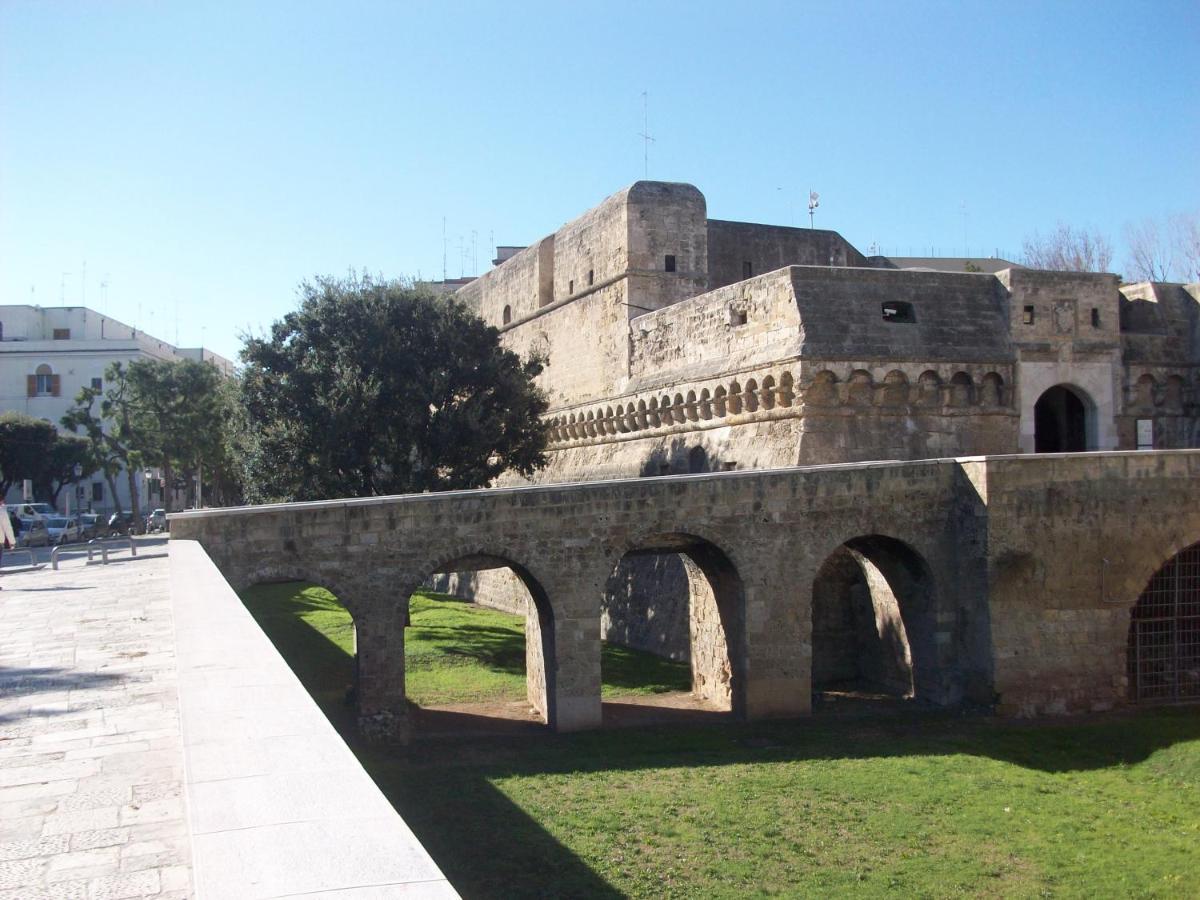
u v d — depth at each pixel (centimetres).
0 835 832
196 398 8050
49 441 8719
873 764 2677
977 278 4006
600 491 3088
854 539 3438
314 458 4300
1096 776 2617
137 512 8500
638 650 4394
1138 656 3353
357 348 4459
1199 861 2062
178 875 746
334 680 3684
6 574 3578
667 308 4625
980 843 2152
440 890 472
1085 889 1942
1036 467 3244
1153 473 3328
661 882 1925
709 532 3152
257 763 677
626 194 4938
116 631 1912
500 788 2453
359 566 2920
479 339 4750
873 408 3728
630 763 2688
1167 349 4316
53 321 10744
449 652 4266
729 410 4094
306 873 493
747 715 3164
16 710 1272
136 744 1115
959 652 3341
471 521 2998
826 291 3781
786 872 1988
